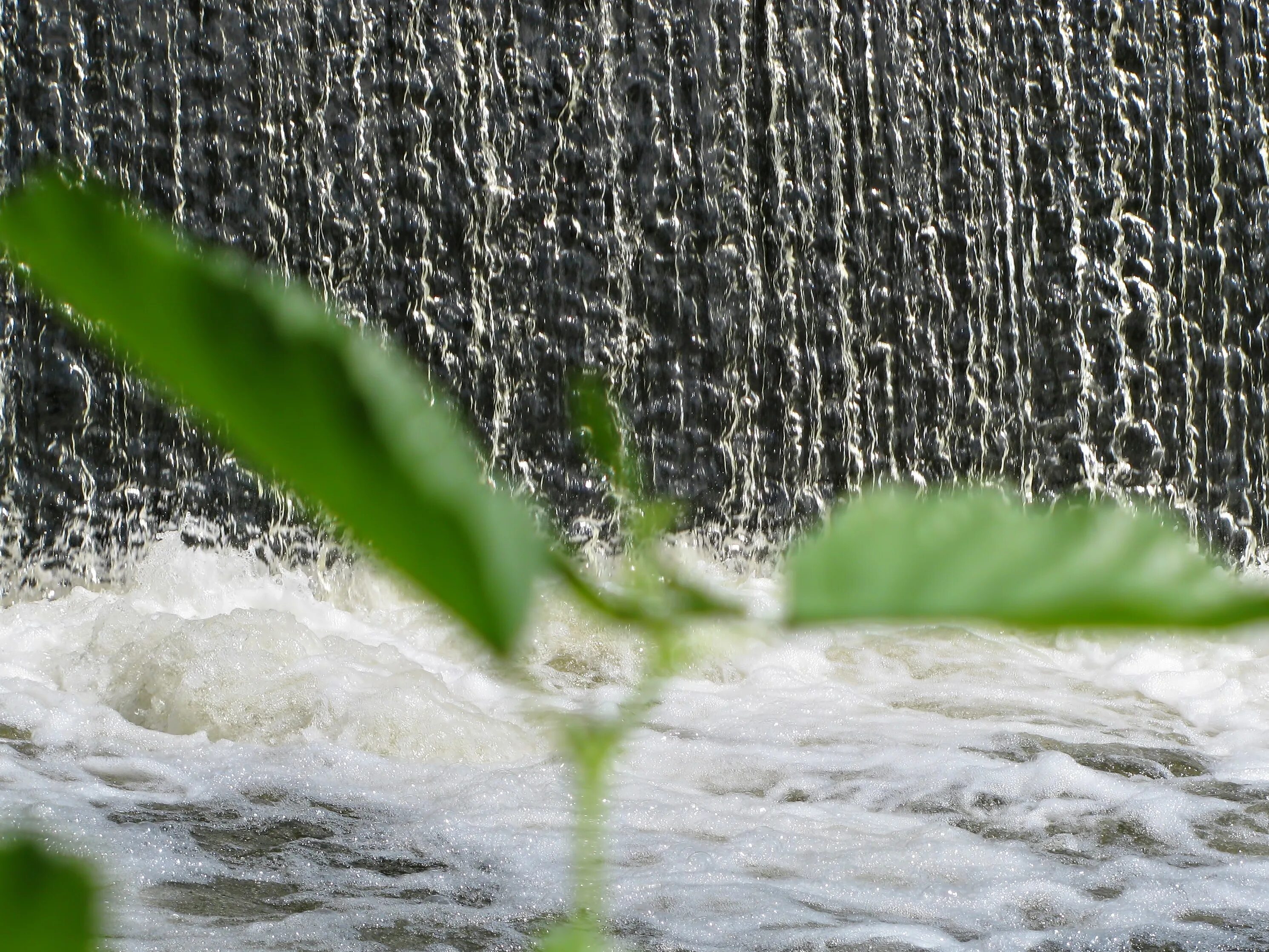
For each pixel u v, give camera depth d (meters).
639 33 12.68
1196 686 9.86
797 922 5.57
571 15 12.55
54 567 11.13
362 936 5.27
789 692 9.31
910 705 9.30
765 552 12.91
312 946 5.12
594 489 12.52
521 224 12.48
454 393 12.33
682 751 7.88
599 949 0.34
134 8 11.59
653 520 0.33
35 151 11.29
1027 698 9.54
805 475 13.05
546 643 9.56
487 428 12.41
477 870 6.07
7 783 6.73
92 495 11.23
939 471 13.32
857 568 0.29
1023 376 13.51
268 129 11.91
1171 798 7.39
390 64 12.18
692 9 12.77
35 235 0.24
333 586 11.29
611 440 0.34
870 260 13.20
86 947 0.24
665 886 5.88
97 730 7.70
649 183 12.70
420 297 12.27
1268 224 13.90
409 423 0.26
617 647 9.58
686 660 0.32
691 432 12.82
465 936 5.35
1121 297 13.59
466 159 12.34
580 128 12.58
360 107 12.12
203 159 11.77
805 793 7.43
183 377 0.25
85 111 11.47
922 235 13.30
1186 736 8.95
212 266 0.25
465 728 7.82
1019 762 8.02
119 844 6.00
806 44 13.06
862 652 10.16
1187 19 13.78
